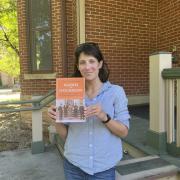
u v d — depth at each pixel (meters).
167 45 6.75
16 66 14.02
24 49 6.89
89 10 6.45
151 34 7.15
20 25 6.93
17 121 8.05
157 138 3.57
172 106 3.48
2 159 4.89
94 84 1.91
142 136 4.21
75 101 1.75
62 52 6.33
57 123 1.92
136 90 7.08
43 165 4.57
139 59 7.08
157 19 7.14
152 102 3.66
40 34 6.76
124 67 6.92
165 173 2.99
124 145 4.09
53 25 6.42
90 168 1.86
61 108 1.76
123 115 1.87
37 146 5.18
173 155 3.44
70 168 1.96
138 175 2.91
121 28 6.82
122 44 6.86
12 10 11.24
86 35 6.43
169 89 3.47
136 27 6.98
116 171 3.01
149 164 3.19
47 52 6.66
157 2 7.11
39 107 5.16
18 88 27.61
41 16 6.70
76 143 1.89
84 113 1.75
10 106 11.03
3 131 6.88
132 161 3.30
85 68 1.85
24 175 4.18
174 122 3.57
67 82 1.76
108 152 1.87
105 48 6.68
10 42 11.79
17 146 5.68
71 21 6.50
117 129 1.82
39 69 6.80
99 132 1.86
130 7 6.89
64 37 6.33
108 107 1.86
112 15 6.71
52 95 5.79
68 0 6.44
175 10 6.39
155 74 3.57
